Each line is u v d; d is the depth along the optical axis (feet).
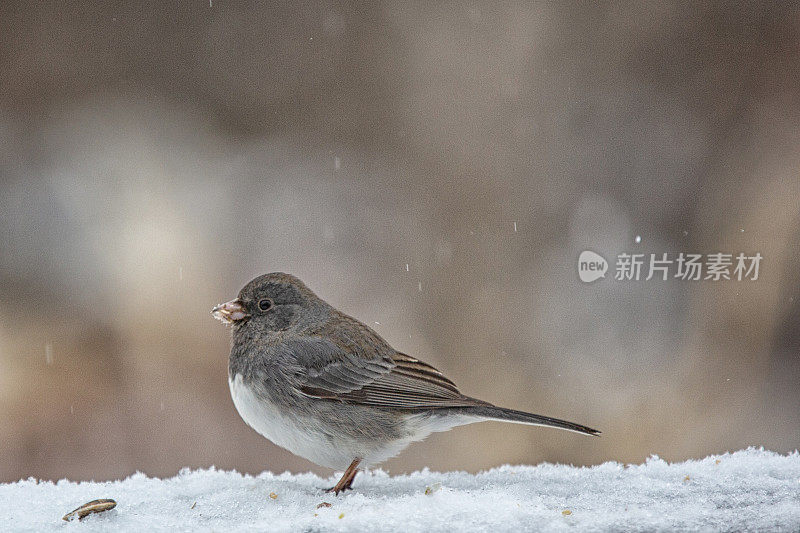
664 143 52.29
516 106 54.24
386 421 20.57
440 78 56.03
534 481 19.52
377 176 54.95
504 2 55.72
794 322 43.75
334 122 57.88
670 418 40.16
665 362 42.27
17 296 47.24
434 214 52.06
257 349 21.18
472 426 40.09
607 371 42.16
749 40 53.42
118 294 47.50
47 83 59.41
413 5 57.47
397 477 21.53
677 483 18.97
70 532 16.29
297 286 21.72
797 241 46.26
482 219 51.16
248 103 59.67
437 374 21.38
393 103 56.80
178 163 56.59
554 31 55.11
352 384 20.63
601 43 54.75
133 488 19.80
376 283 48.39
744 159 50.93
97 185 54.49
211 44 60.44
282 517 16.79
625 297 44.98
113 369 43.27
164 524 16.63
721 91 53.31
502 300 46.47
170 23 60.95
